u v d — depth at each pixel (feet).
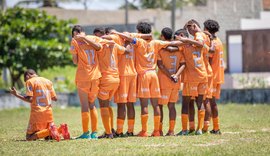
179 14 414.21
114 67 128.47
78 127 159.02
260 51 270.26
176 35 132.87
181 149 107.34
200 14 355.77
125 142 118.11
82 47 126.52
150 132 142.20
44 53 271.90
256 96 237.66
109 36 129.80
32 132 129.18
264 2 411.13
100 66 128.36
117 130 132.87
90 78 125.90
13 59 270.26
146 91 130.93
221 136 125.80
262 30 270.46
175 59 131.95
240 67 273.75
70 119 194.39
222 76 135.74
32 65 272.92
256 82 258.16
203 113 132.77
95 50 127.03
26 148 114.62
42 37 285.64
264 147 108.27
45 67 278.87
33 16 291.99
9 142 124.88
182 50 132.26
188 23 134.82
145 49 131.44
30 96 128.77
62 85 290.56
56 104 262.47
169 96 132.57
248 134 128.57
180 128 149.89
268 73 269.44
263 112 192.24
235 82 265.54
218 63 134.82
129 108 133.18
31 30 281.74
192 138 122.72
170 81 131.95
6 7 343.05
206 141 118.11
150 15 447.42
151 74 131.23
